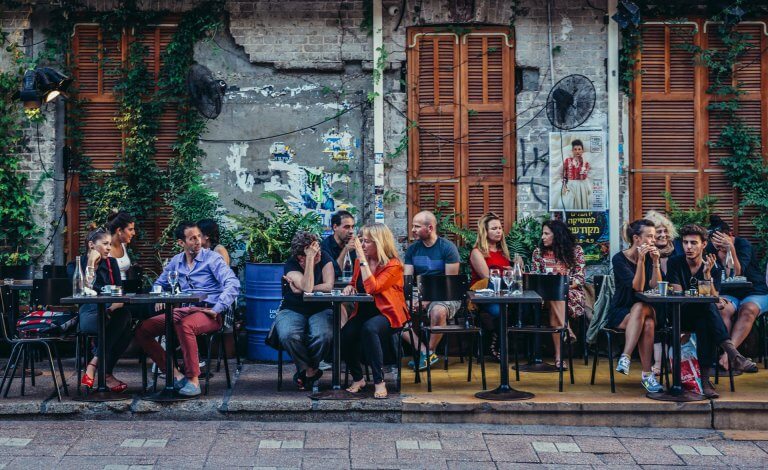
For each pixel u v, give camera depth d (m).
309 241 7.90
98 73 10.30
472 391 7.86
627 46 10.36
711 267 8.04
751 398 7.49
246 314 9.45
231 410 7.37
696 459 6.53
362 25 10.34
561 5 10.36
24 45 10.23
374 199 10.36
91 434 6.93
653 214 8.93
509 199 10.41
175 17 10.34
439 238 9.16
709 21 10.41
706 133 10.39
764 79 10.43
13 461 6.28
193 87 10.34
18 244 10.17
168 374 7.51
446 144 10.41
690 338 7.98
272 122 10.40
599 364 9.30
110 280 8.02
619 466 6.35
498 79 10.40
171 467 6.19
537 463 6.39
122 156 10.31
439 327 8.02
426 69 10.39
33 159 10.21
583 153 10.34
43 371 8.84
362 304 7.84
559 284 8.01
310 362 7.77
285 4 10.34
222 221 10.34
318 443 6.77
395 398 7.52
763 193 10.30
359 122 10.41
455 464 6.33
